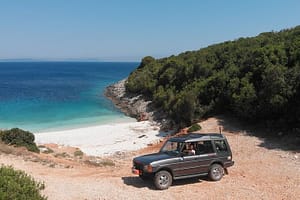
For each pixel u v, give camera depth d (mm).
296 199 13523
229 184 15203
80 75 167375
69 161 21906
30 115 53125
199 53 64062
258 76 33375
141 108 55938
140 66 89375
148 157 14875
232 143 25812
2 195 9258
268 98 28578
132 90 69688
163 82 59375
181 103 38500
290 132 26578
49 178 15477
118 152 30609
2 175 10680
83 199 12453
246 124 31406
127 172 18219
